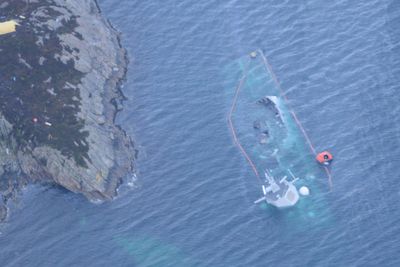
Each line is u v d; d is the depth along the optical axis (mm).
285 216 191375
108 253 189500
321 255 183375
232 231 190125
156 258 187375
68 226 196000
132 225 194375
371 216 189000
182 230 192000
